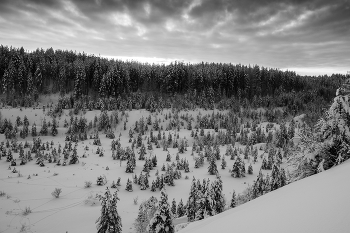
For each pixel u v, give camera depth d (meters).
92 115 147.00
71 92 164.38
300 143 17.91
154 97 172.88
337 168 12.04
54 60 176.75
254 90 197.00
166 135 136.50
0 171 84.25
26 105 142.12
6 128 119.56
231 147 123.56
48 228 48.66
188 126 144.88
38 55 178.50
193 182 42.41
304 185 9.72
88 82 169.25
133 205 61.81
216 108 170.50
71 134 124.75
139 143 122.00
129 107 156.50
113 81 161.38
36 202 61.47
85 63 180.62
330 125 15.98
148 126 145.25
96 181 78.75
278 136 122.56
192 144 130.50
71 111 143.25
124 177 84.12
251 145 121.50
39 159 93.06
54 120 128.38
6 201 60.84
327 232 4.44
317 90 194.75
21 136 120.88
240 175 85.69
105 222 30.97
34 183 74.31
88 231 47.03
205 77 186.12
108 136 132.25
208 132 131.25
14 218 52.66
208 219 11.00
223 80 187.50
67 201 62.94
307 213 5.80
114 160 103.50
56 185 73.50
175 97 173.75
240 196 52.50
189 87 184.62
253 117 162.38
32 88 150.00
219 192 40.03
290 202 7.39
